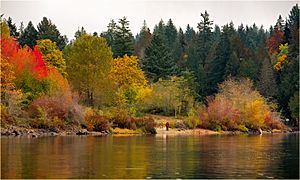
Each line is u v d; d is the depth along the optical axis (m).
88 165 28.09
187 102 95.00
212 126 81.62
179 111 93.00
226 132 81.56
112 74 90.81
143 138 56.12
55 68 84.56
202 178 24.08
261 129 90.81
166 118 88.19
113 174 24.94
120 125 69.69
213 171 26.45
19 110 60.03
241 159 32.41
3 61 62.62
